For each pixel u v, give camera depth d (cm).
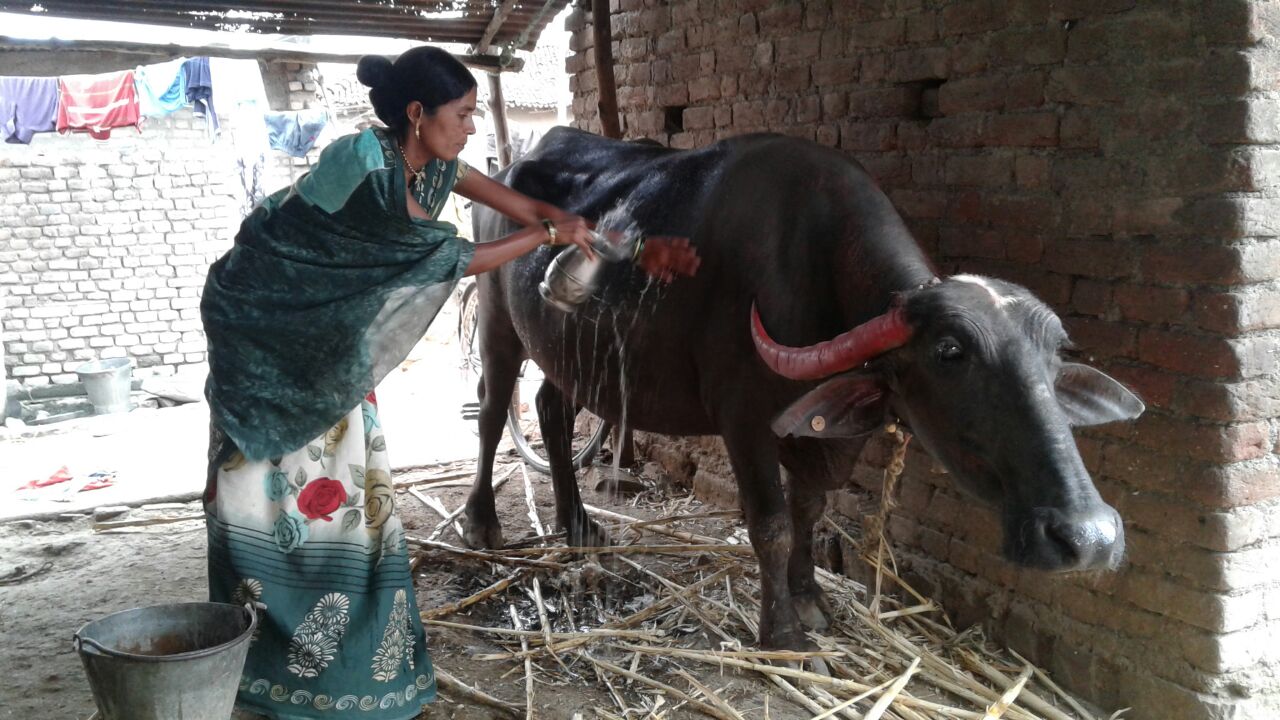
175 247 1137
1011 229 376
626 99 629
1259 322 306
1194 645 326
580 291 346
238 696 338
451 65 303
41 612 447
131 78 902
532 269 447
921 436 301
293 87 1019
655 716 347
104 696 292
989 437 274
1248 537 317
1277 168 301
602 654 393
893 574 425
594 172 452
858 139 448
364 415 338
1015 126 370
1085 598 359
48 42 598
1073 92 346
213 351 323
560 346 438
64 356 1123
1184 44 310
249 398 320
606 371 419
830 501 481
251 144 1002
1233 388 307
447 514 559
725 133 540
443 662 392
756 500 369
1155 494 333
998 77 375
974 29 384
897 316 289
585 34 665
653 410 414
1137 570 341
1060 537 253
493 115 716
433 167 321
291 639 334
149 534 550
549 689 371
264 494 329
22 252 1092
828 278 344
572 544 500
